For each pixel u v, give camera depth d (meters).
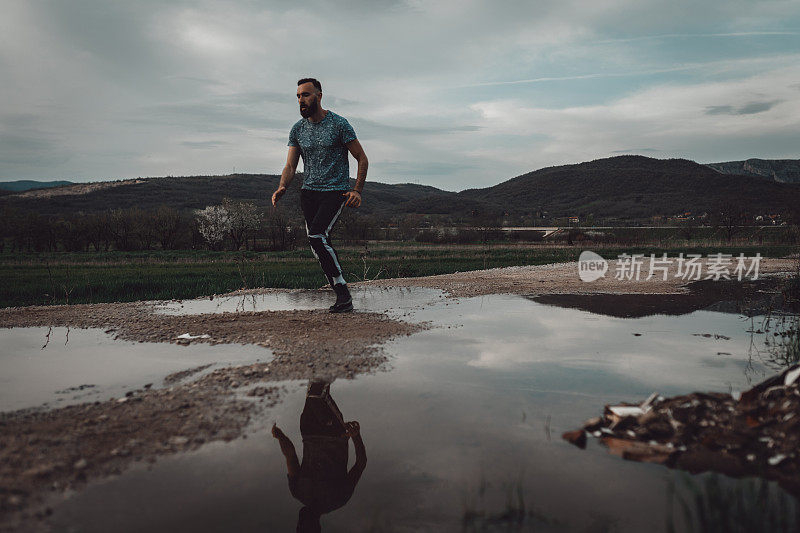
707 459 1.95
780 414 2.14
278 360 3.63
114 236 46.19
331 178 5.91
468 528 1.46
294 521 1.52
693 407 2.29
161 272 15.96
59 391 2.98
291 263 20.86
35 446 2.10
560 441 2.15
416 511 1.56
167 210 47.75
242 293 8.62
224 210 45.41
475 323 5.13
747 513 1.53
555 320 5.30
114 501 1.66
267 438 2.22
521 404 2.63
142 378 3.27
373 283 9.79
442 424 2.35
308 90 5.67
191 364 3.63
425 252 28.88
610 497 1.66
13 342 4.46
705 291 7.85
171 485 1.77
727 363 3.46
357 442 2.14
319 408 2.61
